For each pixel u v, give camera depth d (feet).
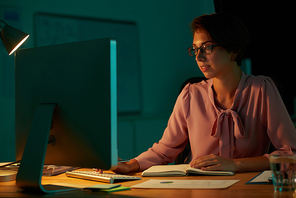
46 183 3.83
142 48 9.43
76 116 3.36
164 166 4.57
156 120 9.38
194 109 5.33
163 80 9.42
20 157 3.95
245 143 4.94
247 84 5.04
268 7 9.55
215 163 4.09
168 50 9.39
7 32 4.91
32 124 3.52
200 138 5.18
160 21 9.41
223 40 4.63
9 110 9.04
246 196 2.79
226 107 5.16
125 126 9.18
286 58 9.72
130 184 3.66
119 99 9.14
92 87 3.25
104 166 3.22
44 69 3.64
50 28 9.06
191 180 3.66
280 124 4.75
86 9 9.25
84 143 3.33
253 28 9.50
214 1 9.19
